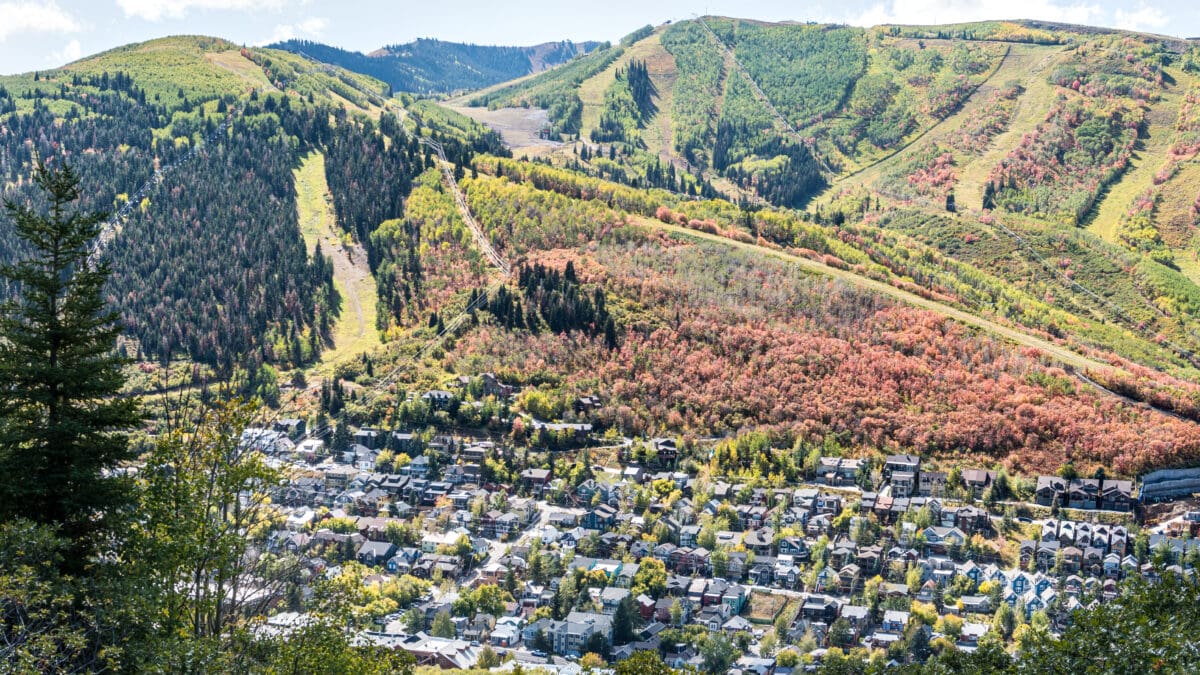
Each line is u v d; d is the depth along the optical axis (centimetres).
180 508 7088
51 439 7388
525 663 14500
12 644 5859
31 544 6500
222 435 7356
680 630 15762
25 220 7444
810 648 15125
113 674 6419
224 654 6512
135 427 7819
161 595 6694
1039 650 6712
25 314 7488
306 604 7769
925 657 14925
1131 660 6069
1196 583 7144
